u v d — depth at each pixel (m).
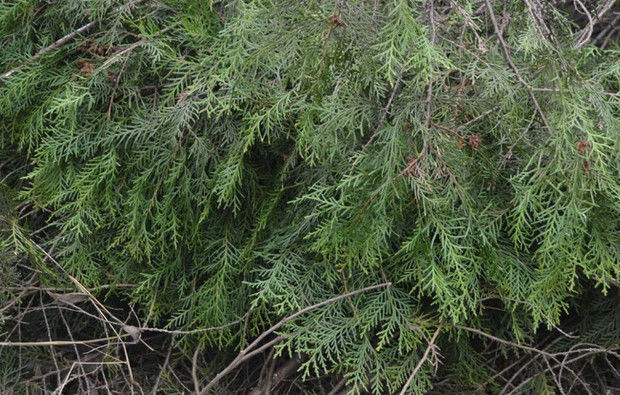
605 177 1.33
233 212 1.77
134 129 1.69
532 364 1.95
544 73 1.35
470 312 1.76
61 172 1.77
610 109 1.44
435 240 1.55
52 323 2.00
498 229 1.53
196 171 1.71
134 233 1.71
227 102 1.61
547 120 1.36
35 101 1.84
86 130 1.73
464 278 1.52
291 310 1.71
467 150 1.46
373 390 1.60
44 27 1.88
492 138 1.62
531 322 1.76
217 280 1.73
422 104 1.35
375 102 1.43
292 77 1.33
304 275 1.66
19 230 1.73
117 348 1.88
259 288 1.80
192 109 1.64
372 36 1.27
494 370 1.91
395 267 1.62
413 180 1.27
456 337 1.81
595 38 2.30
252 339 1.94
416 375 1.67
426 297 1.74
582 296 1.95
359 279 1.67
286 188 1.67
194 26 1.60
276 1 1.25
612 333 1.90
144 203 1.71
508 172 1.58
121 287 1.90
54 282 1.81
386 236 1.61
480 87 1.51
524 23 1.57
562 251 1.39
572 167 1.28
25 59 1.77
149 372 2.01
